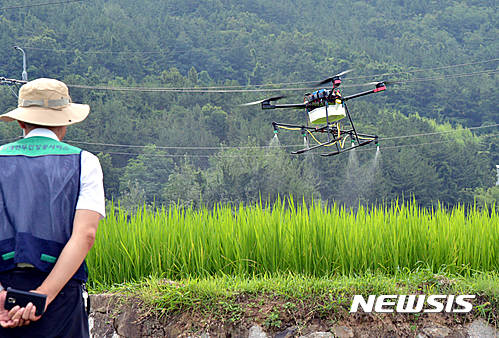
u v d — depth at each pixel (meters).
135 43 182.25
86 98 123.50
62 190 2.76
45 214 2.73
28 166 2.81
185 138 106.38
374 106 129.75
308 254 6.23
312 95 12.70
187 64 189.00
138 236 6.65
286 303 5.20
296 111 104.31
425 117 149.75
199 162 102.81
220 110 117.94
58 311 2.71
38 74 146.00
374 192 90.38
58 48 161.00
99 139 105.62
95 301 5.74
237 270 6.28
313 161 91.12
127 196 79.38
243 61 189.25
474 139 131.25
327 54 183.62
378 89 12.24
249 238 6.45
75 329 2.79
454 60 185.50
